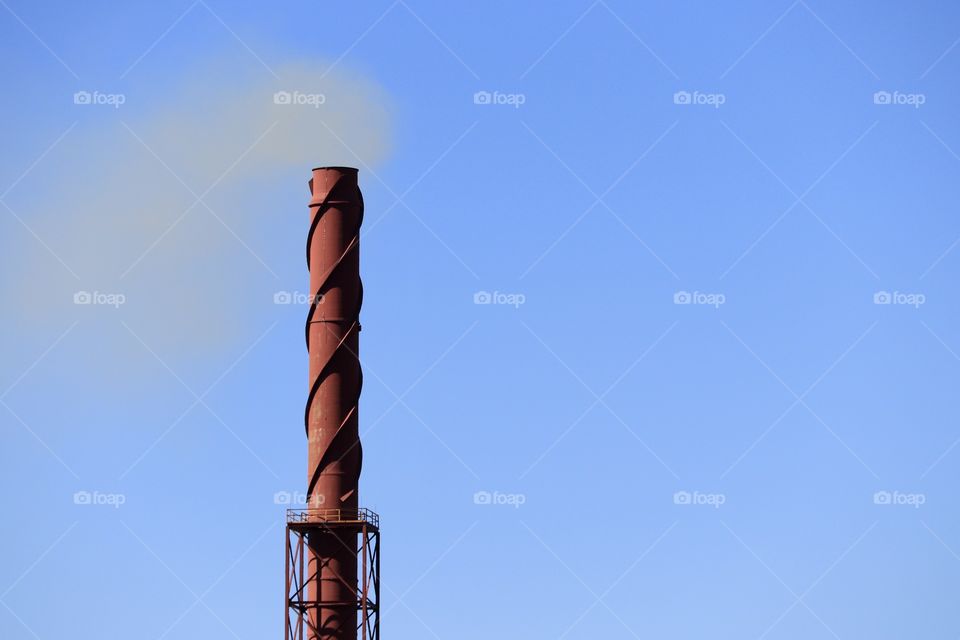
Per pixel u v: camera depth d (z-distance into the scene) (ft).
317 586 246.68
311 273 254.06
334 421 249.96
